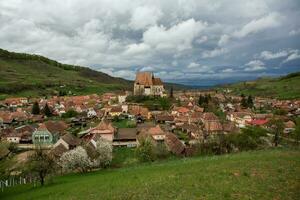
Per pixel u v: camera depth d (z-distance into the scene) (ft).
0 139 376.89
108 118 517.14
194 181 110.83
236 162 139.03
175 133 419.33
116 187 123.03
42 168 185.78
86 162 225.56
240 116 530.27
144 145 267.80
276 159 139.95
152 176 134.10
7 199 160.56
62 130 414.21
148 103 630.33
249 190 97.50
